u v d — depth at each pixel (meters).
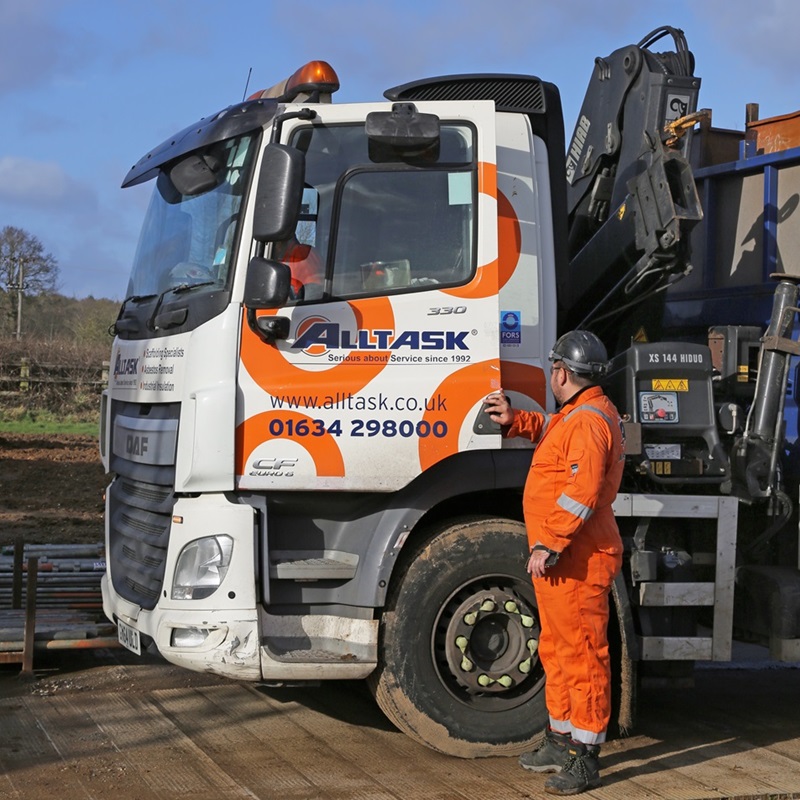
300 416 5.01
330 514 5.24
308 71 5.24
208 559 4.92
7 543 10.80
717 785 4.88
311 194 5.09
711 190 6.59
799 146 6.23
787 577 5.55
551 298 5.40
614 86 6.36
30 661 6.26
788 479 5.78
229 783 4.71
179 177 5.35
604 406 4.84
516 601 5.18
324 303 5.05
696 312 6.64
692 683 5.46
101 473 16.91
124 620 5.49
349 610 5.11
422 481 5.12
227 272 5.04
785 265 6.09
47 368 25.83
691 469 5.50
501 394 5.13
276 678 4.93
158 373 5.32
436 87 5.51
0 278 41.84
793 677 7.07
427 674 5.08
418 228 5.18
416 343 5.11
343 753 5.18
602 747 5.48
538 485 4.85
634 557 5.32
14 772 4.78
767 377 5.64
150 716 5.66
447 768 5.02
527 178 5.41
